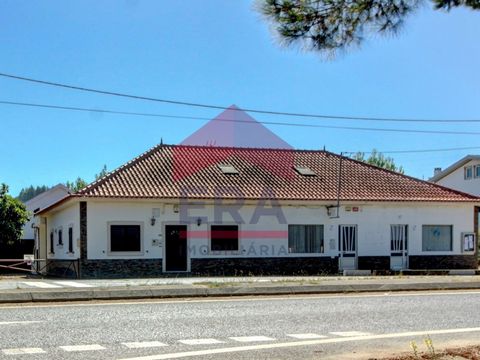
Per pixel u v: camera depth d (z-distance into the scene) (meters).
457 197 31.05
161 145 31.03
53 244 33.22
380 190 30.58
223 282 17.92
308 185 29.66
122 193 25.61
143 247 25.94
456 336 9.96
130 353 8.37
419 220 30.34
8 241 36.16
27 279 23.91
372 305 13.66
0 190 36.47
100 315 11.80
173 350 8.62
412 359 7.80
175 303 13.88
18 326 10.44
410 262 30.02
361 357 8.12
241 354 8.39
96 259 25.30
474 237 31.14
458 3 7.71
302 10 7.95
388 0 7.93
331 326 10.88
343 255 28.89
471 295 15.86
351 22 8.12
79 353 8.32
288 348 8.84
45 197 46.72
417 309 13.07
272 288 16.20
